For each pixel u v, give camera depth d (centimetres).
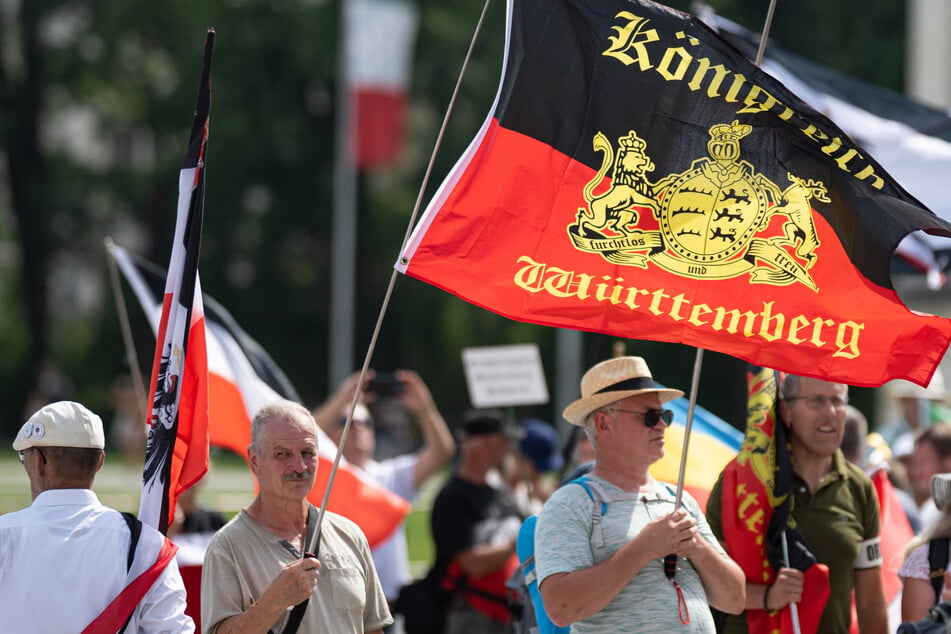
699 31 1755
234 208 14238
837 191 1725
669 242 1700
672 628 1650
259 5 13775
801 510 2045
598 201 1700
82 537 1548
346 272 10688
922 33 4647
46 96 14512
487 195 1684
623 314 1664
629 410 1730
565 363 10519
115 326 14688
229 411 2444
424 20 13762
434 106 13888
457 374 14412
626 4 1758
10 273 15088
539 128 1717
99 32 13775
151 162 14538
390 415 8344
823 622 2022
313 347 14862
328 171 14225
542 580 1659
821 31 12325
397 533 2939
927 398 3606
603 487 1730
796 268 1703
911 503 2830
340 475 2531
